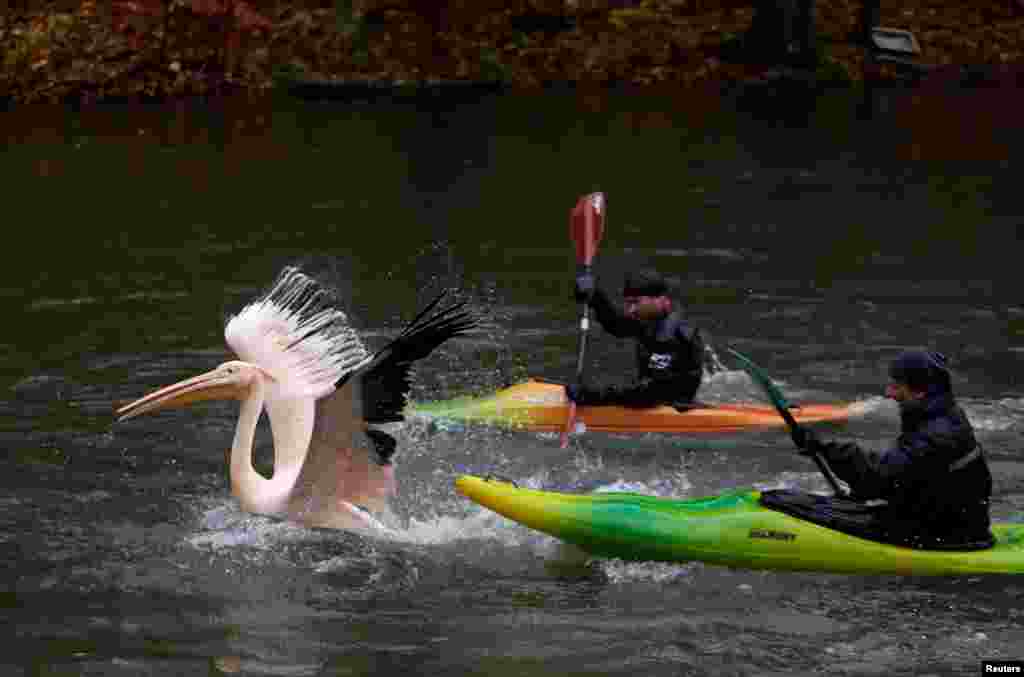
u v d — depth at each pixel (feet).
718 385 52.90
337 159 89.35
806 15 115.44
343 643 33.09
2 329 57.72
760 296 63.93
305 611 34.76
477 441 47.78
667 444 48.08
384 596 35.70
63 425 47.26
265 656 32.37
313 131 96.63
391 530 39.42
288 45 111.86
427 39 114.62
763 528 37.68
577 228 54.19
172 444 46.16
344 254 69.77
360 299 62.49
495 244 72.18
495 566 37.63
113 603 34.96
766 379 38.47
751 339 58.03
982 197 82.02
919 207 79.77
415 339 36.50
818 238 73.61
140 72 106.93
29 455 44.62
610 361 55.93
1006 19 128.26
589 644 33.22
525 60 114.32
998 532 38.99
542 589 36.27
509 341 57.93
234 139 94.27
